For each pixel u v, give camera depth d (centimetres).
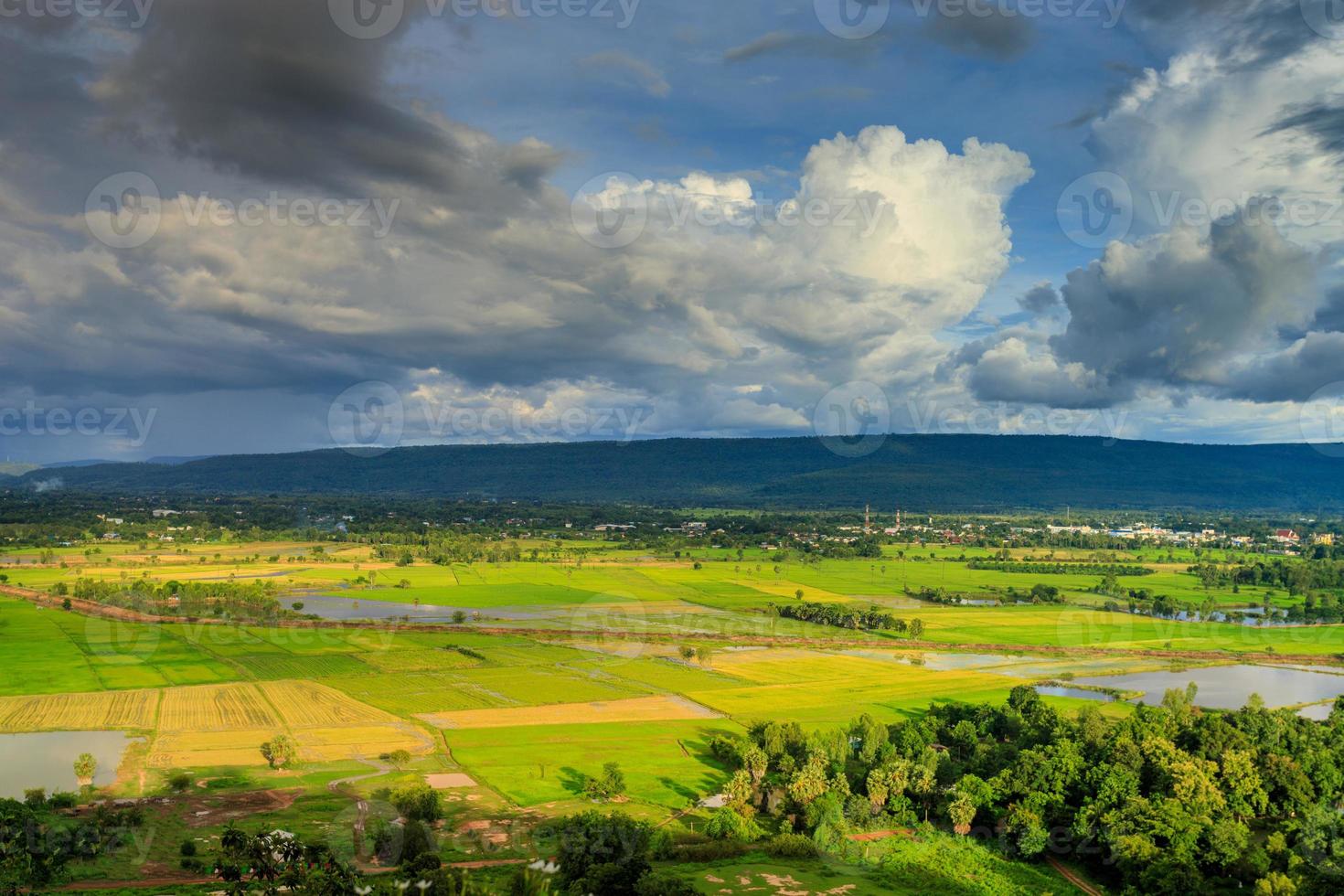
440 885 8350
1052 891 9581
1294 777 11025
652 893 8425
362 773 12525
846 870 9900
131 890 8669
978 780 11388
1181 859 9319
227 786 11744
